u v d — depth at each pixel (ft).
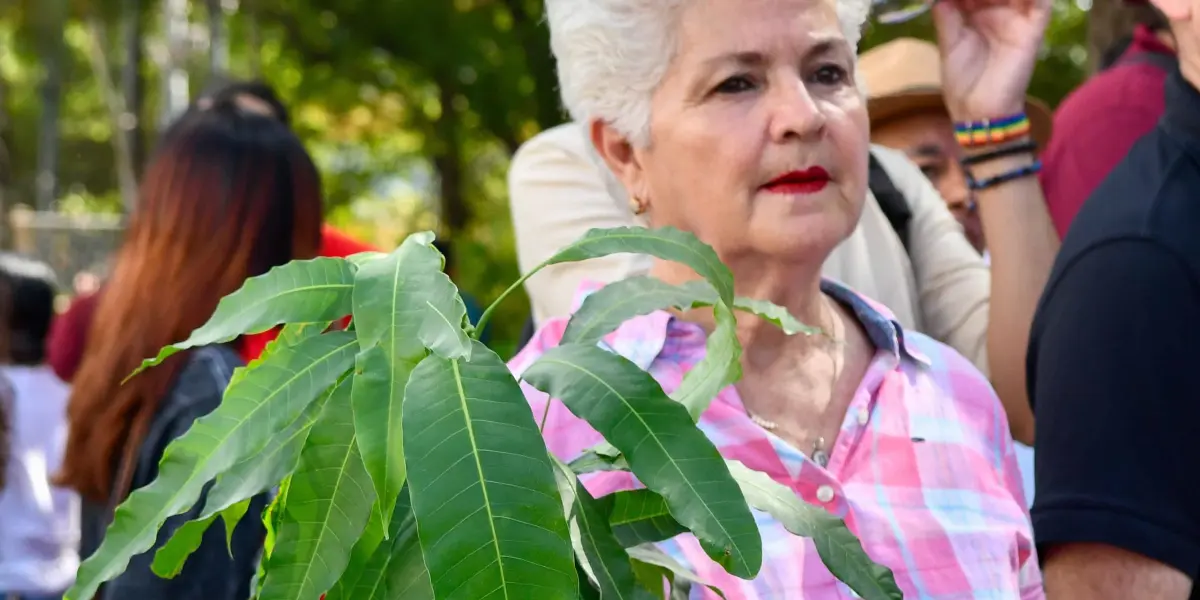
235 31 47.57
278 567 3.08
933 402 5.40
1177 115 5.48
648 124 5.24
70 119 69.46
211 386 6.52
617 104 5.27
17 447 12.95
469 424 2.80
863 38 5.65
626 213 5.86
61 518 13.06
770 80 5.03
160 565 3.40
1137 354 5.13
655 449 3.05
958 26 7.13
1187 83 5.53
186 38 44.60
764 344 5.34
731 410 5.07
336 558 3.10
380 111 51.44
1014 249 6.93
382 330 2.92
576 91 5.44
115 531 3.11
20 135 68.23
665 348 5.23
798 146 4.95
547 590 2.72
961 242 7.66
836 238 5.06
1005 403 6.96
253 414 3.13
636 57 5.15
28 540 12.84
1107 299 5.23
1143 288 5.17
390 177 56.95
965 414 5.47
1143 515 5.04
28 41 54.95
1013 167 7.00
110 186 71.26
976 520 5.14
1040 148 10.30
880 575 3.48
